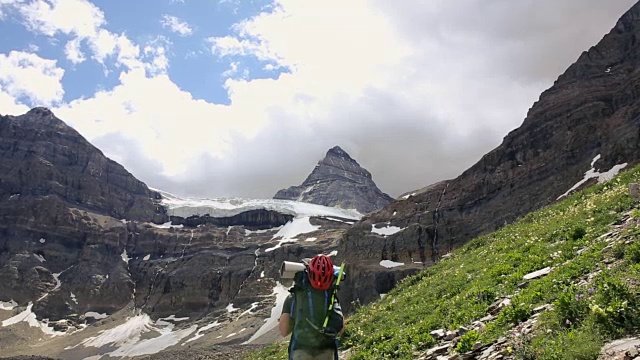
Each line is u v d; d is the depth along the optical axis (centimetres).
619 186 2636
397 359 1623
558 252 1861
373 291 16650
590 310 1042
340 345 2236
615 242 1523
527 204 16050
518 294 1527
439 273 3011
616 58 19888
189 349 18350
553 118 18462
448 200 19800
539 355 1002
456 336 1530
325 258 838
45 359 17162
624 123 15025
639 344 861
